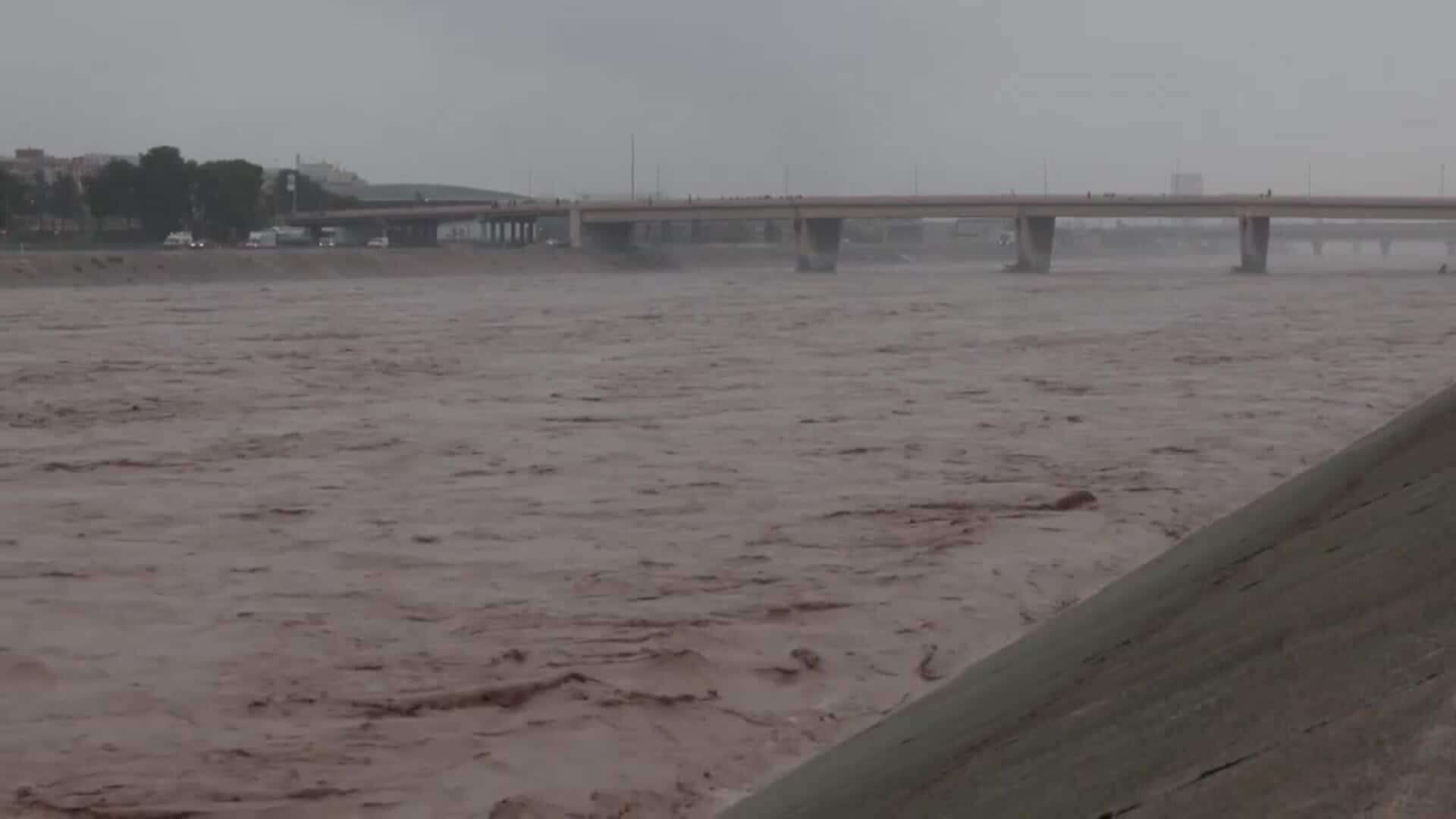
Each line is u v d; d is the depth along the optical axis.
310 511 22.48
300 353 54.56
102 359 51.78
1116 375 44.44
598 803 10.59
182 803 10.69
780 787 10.05
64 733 12.17
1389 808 4.00
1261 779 4.79
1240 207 148.25
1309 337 59.88
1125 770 5.80
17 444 30.28
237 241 168.25
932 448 28.95
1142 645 9.13
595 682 13.48
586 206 169.88
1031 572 18.06
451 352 55.28
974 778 7.04
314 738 12.03
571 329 68.38
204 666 14.14
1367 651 5.80
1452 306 85.56
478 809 10.59
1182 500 22.95
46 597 16.91
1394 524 9.07
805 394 39.69
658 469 26.44
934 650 14.62
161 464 27.50
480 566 18.55
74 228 178.38
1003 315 78.75
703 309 85.69
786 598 16.78
